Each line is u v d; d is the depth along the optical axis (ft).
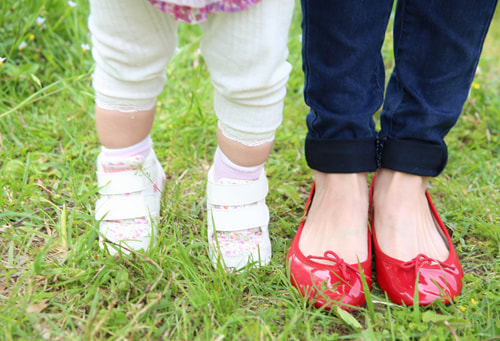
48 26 6.70
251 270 3.81
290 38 7.86
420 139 3.69
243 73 3.09
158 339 3.22
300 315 3.34
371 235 4.16
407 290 3.57
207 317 3.34
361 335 3.27
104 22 3.11
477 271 4.11
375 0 3.24
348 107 3.54
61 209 4.48
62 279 3.60
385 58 7.75
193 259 3.98
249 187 3.82
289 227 4.42
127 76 3.38
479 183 5.33
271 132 3.49
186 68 7.35
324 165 3.78
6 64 6.10
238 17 2.89
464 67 3.44
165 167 5.21
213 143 5.88
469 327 3.33
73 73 6.48
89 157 5.32
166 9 2.85
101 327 3.12
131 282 3.43
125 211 3.95
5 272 3.66
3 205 4.29
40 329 3.21
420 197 3.93
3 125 5.43
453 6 3.22
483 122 6.37
